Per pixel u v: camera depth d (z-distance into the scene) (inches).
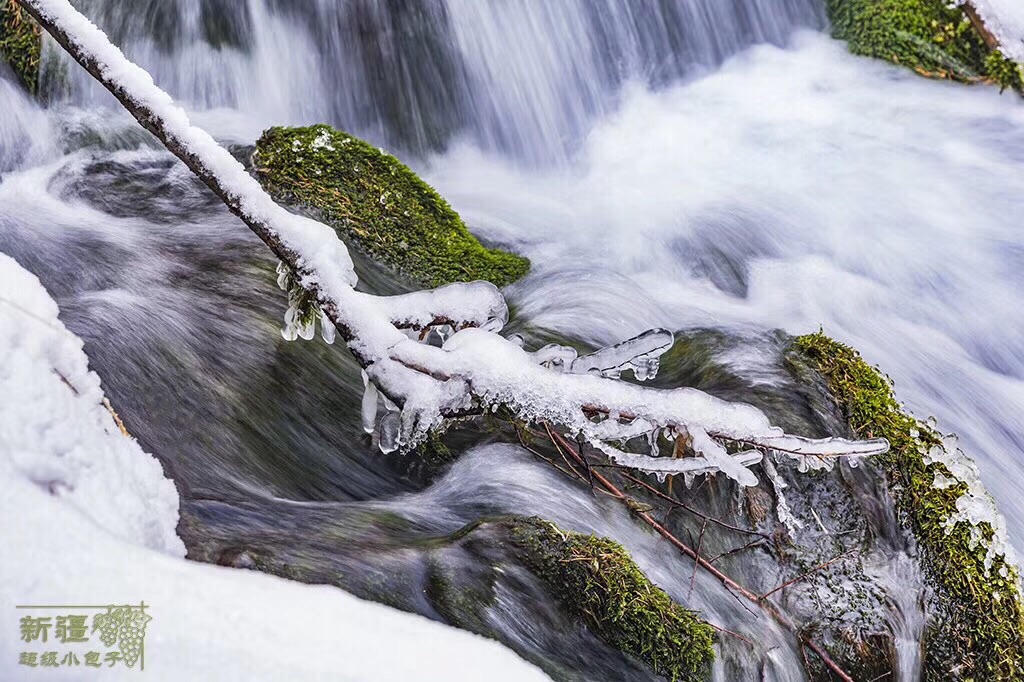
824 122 289.1
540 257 242.5
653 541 156.1
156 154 247.6
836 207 257.9
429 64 278.8
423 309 149.6
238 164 142.6
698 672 135.4
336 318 141.9
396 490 169.9
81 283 197.6
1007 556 161.2
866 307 231.0
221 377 175.0
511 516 146.7
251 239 214.1
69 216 223.6
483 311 152.3
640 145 286.2
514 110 287.3
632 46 303.3
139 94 138.7
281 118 273.7
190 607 93.2
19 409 103.6
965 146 279.4
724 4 312.3
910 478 165.0
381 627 100.7
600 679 130.3
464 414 146.8
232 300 193.9
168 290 194.1
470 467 167.3
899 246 247.4
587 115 296.0
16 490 96.3
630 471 165.8
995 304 233.8
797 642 152.8
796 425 169.8
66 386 112.7
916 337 223.9
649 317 220.7
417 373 141.7
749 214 255.9
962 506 162.9
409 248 213.5
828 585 157.4
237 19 272.4
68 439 107.7
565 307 220.4
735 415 140.7
